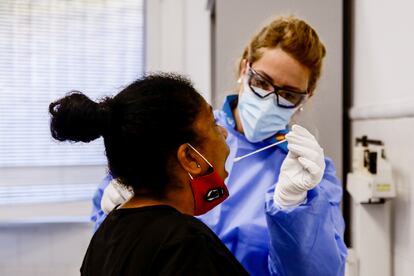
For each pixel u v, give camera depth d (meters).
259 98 1.18
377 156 1.38
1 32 2.35
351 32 1.78
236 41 1.70
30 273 2.37
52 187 2.44
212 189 0.81
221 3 1.70
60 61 2.42
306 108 1.42
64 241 2.39
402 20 1.37
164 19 2.50
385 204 1.44
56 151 2.44
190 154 0.76
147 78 0.77
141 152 0.73
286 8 1.71
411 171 1.31
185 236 0.67
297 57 1.14
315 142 0.98
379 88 1.54
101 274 0.72
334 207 1.11
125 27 2.48
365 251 1.46
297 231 0.97
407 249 1.34
